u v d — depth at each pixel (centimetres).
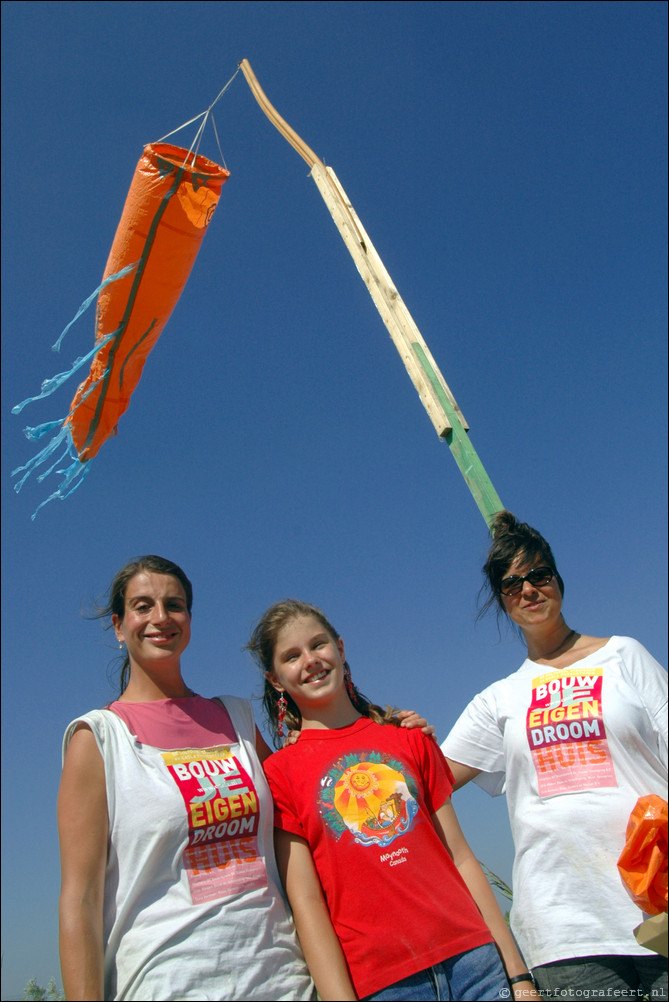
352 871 254
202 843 245
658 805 254
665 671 299
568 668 303
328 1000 233
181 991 219
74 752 249
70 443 319
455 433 340
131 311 306
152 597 281
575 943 262
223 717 283
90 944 221
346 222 383
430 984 236
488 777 318
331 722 292
